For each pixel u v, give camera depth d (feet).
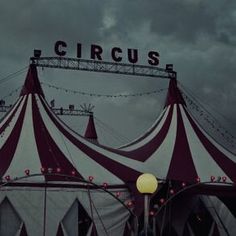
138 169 56.18
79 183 52.21
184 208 58.75
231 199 62.80
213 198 59.93
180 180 55.67
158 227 57.41
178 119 63.41
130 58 81.20
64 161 53.83
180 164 58.13
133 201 52.90
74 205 51.83
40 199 50.88
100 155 56.90
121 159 57.57
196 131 62.69
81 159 55.21
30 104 58.29
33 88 59.47
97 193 52.70
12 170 51.44
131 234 51.80
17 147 54.13
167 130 63.00
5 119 58.65
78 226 51.83
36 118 57.11
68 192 51.75
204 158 59.52
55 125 57.72
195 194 55.83
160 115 67.26
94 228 51.93
